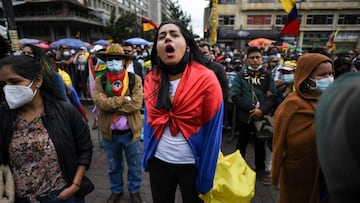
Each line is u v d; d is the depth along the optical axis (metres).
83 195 1.69
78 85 7.12
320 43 30.78
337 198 0.41
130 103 2.37
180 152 1.58
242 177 1.94
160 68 1.65
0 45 2.27
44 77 1.48
